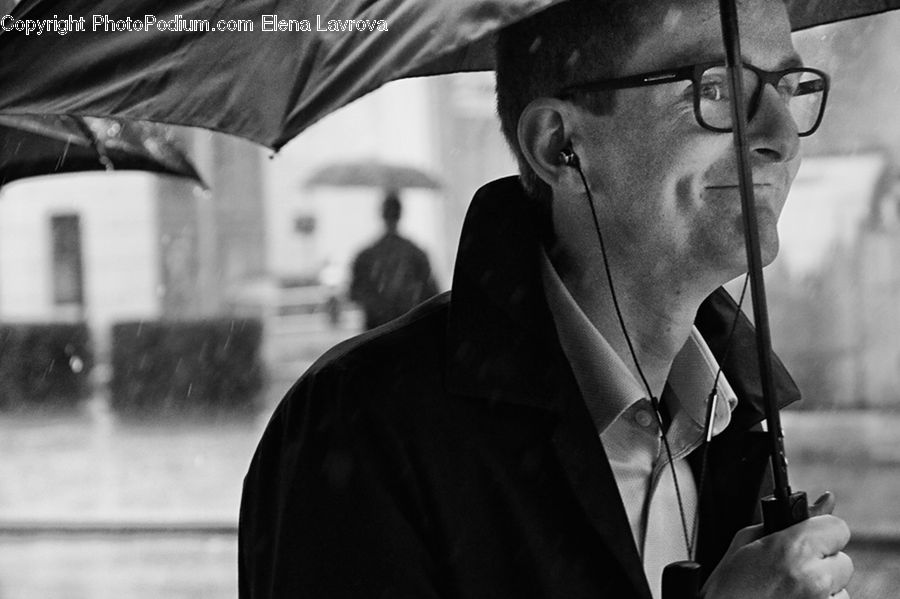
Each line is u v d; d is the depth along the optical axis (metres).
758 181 2.11
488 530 2.03
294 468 2.07
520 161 2.27
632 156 2.13
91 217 31.12
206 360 23.97
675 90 2.11
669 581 1.97
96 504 13.99
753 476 2.36
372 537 1.99
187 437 19.33
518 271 2.13
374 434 2.03
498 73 2.33
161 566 11.38
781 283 17.75
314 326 29.27
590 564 2.03
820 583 1.90
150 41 1.97
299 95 2.08
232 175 31.00
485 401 2.05
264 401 23.47
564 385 2.05
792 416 16.95
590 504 2.02
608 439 2.20
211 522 12.73
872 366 17.28
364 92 1.91
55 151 3.53
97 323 25.62
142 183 31.05
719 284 2.18
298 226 31.08
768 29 2.13
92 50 1.91
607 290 2.21
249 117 2.14
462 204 30.50
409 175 22.61
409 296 15.64
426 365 2.07
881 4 2.76
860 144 17.34
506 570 2.03
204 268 30.91
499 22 1.84
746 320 2.42
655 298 2.19
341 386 2.07
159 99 2.08
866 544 10.32
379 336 2.15
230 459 16.88
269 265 30.92
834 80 16.78
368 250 15.65
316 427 2.06
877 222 17.61
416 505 2.02
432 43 1.86
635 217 2.15
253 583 2.17
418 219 30.70
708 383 2.30
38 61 1.87
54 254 31.23
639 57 2.12
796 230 17.91
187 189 30.98
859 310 17.44
